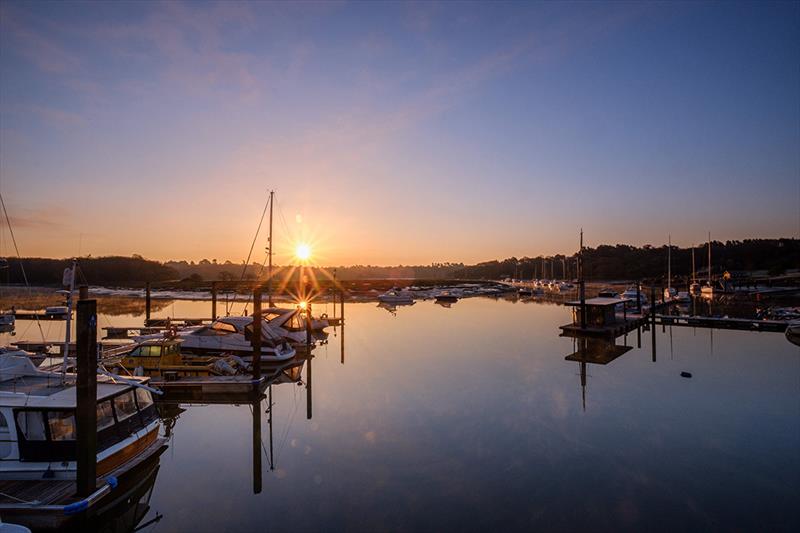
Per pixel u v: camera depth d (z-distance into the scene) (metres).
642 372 25.98
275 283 118.50
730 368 27.12
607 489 12.37
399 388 22.72
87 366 10.47
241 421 18.22
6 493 10.62
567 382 23.66
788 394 21.44
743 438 15.98
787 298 77.50
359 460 14.28
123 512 11.36
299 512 11.29
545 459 14.26
